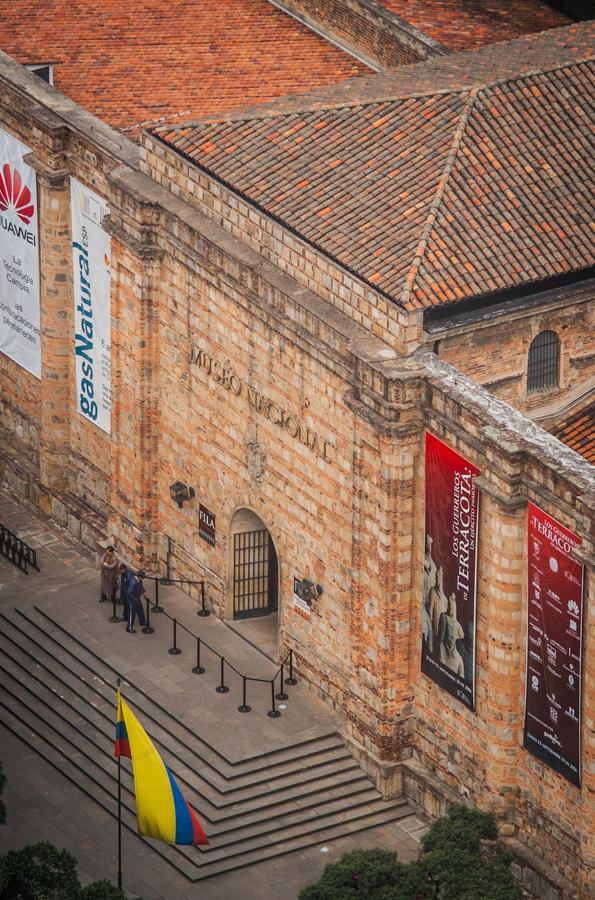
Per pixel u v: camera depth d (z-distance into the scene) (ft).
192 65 428.56
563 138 360.07
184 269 375.25
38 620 392.27
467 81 369.71
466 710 342.64
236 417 373.20
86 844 348.59
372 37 430.20
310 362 351.46
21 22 434.30
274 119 370.94
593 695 317.22
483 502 328.90
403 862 342.85
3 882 305.53
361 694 357.20
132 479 400.67
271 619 391.24
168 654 382.42
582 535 311.27
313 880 341.62
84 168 397.19
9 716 374.84
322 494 357.41
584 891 324.60
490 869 313.94
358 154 359.87
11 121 411.13
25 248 417.08
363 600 352.69
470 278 339.77
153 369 390.21
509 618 328.49
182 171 372.38
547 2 462.19
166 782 330.34
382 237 345.31
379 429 337.52
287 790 355.15
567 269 346.33
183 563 397.19
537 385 356.79
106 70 426.10
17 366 430.20
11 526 426.10
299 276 352.90
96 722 369.71
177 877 342.23
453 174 350.84
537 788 334.24
